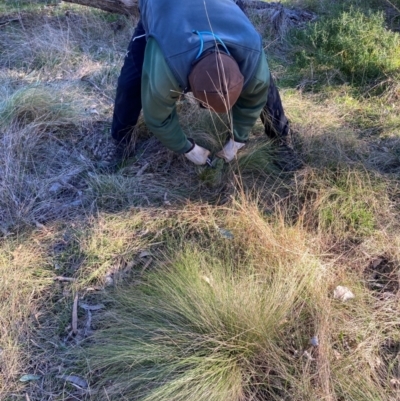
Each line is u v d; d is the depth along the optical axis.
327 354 2.07
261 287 2.31
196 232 2.69
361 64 3.91
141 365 2.12
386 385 2.06
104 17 4.86
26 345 2.25
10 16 4.89
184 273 2.37
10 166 3.09
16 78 4.00
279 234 2.55
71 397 2.07
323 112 3.57
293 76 4.02
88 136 3.39
